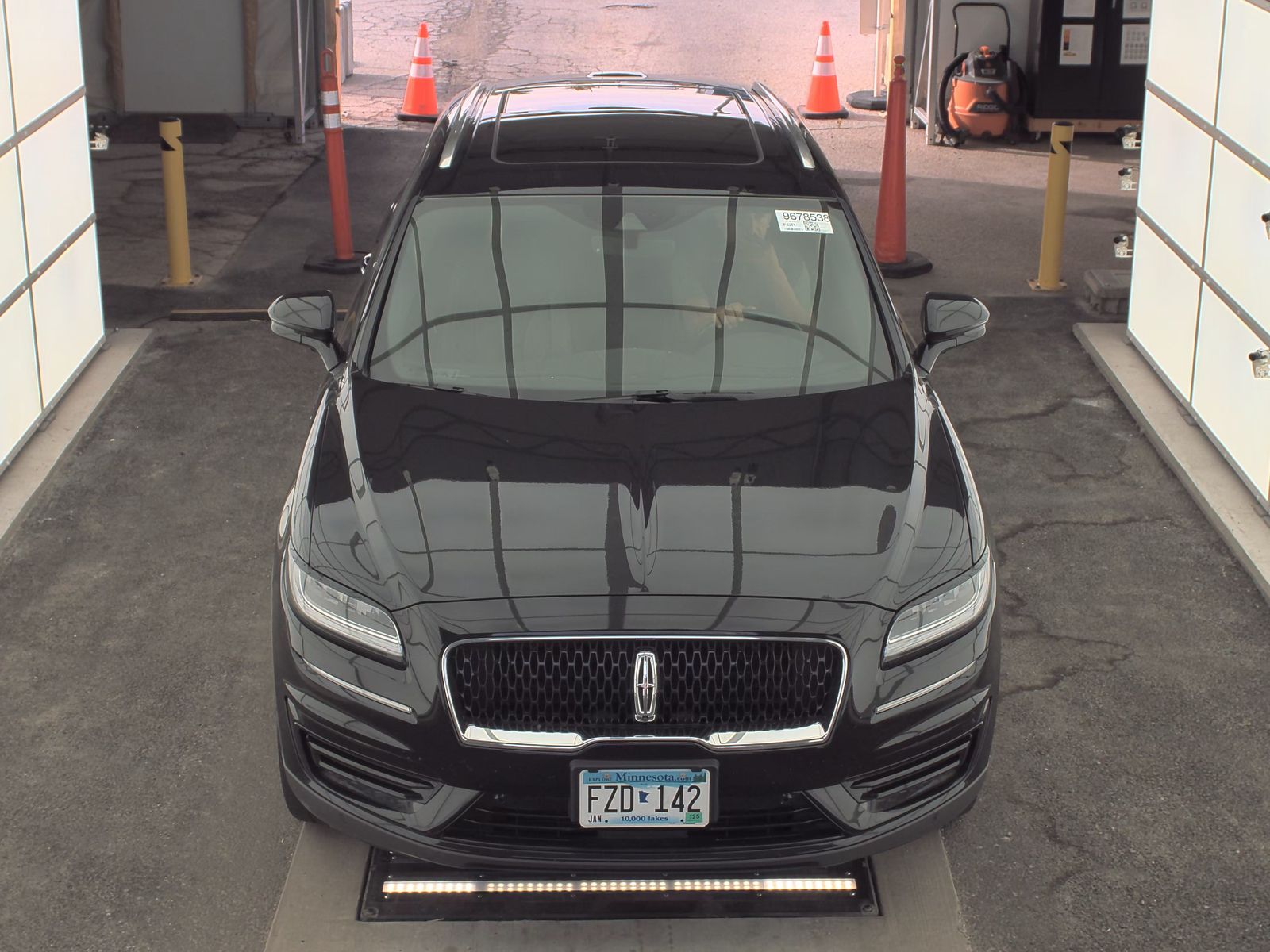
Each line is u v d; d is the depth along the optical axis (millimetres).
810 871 3912
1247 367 6082
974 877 3949
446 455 3908
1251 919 3795
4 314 6062
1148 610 5359
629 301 4449
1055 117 12898
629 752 3359
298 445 6684
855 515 3705
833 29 18703
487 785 3395
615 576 3455
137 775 4355
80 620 5207
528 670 3385
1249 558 5598
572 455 3904
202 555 5688
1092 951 3676
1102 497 6258
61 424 6656
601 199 4684
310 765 3666
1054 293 8867
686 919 3752
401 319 4453
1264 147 5898
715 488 3770
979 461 6594
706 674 3396
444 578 3469
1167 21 7133
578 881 3834
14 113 6168
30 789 4273
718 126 5148
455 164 4855
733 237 4613
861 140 13164
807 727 3406
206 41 12984
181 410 7023
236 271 9219
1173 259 7059
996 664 3727
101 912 3785
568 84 5707
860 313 4520
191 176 11625
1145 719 4691
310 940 3684
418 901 3803
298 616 3607
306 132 13273
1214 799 4293
